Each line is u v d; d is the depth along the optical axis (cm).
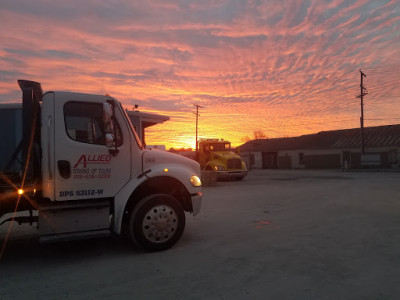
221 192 1325
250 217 757
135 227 463
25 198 434
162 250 481
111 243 539
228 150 2127
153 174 482
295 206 920
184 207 555
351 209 848
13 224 707
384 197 1073
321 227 636
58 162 432
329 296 316
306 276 370
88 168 447
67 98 448
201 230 623
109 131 430
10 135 591
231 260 433
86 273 394
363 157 3397
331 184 1616
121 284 356
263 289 335
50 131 432
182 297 319
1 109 713
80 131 453
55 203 436
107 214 453
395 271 382
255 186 1588
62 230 427
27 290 344
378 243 509
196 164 556
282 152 4481
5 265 432
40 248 516
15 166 468
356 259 430
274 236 567
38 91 462
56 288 348
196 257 450
